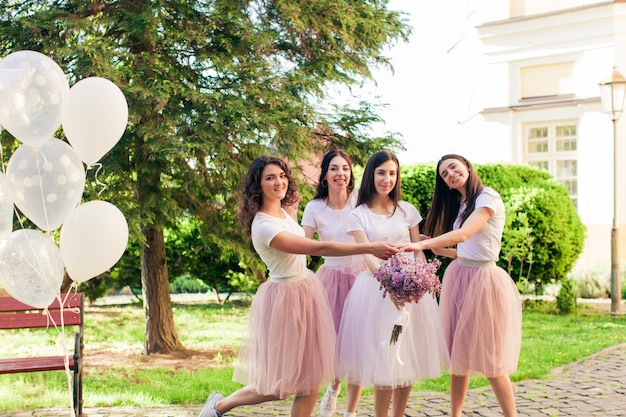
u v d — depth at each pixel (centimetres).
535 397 501
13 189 372
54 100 357
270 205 393
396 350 378
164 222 694
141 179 638
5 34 594
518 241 937
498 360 395
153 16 604
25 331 844
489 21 1388
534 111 1339
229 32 653
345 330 407
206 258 1086
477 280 407
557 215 959
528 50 1340
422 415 460
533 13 1348
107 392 524
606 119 1235
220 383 546
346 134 721
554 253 964
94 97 380
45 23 587
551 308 984
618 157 1227
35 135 359
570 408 472
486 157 1409
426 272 362
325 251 369
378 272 369
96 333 826
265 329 378
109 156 625
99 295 1091
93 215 387
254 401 383
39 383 563
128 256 1020
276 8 682
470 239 418
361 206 415
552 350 670
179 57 665
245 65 641
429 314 398
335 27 694
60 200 375
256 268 702
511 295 412
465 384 414
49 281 385
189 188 661
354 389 425
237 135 632
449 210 438
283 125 627
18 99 348
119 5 654
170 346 709
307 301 378
